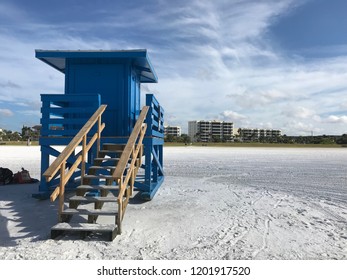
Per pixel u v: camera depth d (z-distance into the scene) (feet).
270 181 41.27
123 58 31.53
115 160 24.47
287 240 17.71
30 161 70.59
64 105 31.50
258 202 27.68
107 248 16.22
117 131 31.40
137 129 22.27
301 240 17.75
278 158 88.94
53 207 24.94
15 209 24.30
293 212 24.21
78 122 27.09
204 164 65.67
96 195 26.04
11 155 91.20
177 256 15.29
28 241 17.20
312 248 16.53
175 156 93.09
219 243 17.11
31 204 25.98
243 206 26.00
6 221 21.03
